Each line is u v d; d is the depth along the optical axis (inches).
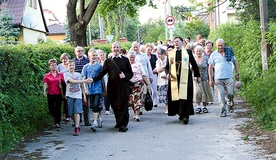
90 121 467.5
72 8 698.8
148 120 454.6
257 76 549.3
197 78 432.8
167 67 432.8
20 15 1315.2
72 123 454.0
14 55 376.2
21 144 350.9
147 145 334.3
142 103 453.7
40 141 363.3
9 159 304.0
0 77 350.6
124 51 454.9
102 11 853.8
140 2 864.3
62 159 302.7
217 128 388.5
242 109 488.4
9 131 342.6
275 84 425.4
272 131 350.0
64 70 438.6
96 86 407.2
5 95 354.0
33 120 407.5
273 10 851.4
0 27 1119.0
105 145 340.8
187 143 335.0
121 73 395.9
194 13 798.5
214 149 311.6
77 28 696.4
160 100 500.1
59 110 426.9
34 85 443.5
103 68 403.2
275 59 483.8
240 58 707.4
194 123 420.8
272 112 378.0
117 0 836.6
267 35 486.0
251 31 651.5
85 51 682.2
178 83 422.6
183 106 419.5
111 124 442.0
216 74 451.5
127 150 320.8
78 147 337.7
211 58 457.1
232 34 816.3
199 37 708.0
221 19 1611.7
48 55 494.9
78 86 393.7
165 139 353.4
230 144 324.5
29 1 1422.2
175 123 428.1
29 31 1425.9
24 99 398.6
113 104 399.5
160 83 502.3
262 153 291.7
